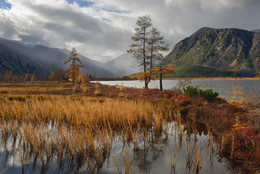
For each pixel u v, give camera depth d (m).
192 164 4.16
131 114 8.06
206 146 5.28
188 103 11.44
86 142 5.11
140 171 3.83
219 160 4.37
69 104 10.58
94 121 7.44
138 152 4.85
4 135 5.91
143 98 14.95
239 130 5.50
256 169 3.77
